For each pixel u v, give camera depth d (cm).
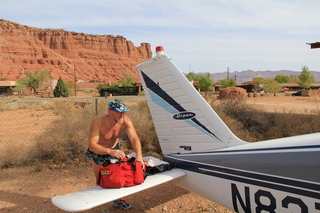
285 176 220
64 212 377
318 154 210
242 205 253
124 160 278
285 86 7756
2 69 17325
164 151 346
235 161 262
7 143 844
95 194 246
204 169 290
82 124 745
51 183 495
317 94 3897
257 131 855
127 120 322
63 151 625
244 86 6159
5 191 457
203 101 306
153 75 346
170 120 336
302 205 209
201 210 379
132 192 250
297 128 786
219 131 293
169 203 404
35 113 1819
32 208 391
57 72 19325
